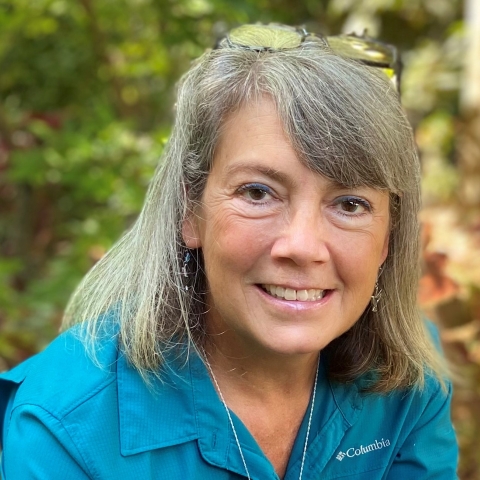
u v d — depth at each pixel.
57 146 2.62
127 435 1.12
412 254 1.27
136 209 2.50
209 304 1.23
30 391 1.17
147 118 3.23
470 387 2.01
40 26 2.97
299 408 1.29
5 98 3.34
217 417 1.18
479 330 1.95
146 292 1.20
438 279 1.89
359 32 3.76
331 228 1.08
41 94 3.32
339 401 1.30
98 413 1.12
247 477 1.18
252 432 1.26
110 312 1.27
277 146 1.03
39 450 1.09
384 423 1.34
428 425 1.40
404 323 1.31
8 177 2.79
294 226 1.04
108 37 3.02
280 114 1.03
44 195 3.24
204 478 1.17
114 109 3.11
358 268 1.10
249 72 1.07
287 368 1.23
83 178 2.58
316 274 1.07
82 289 1.37
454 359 1.97
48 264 2.83
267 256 1.07
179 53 3.00
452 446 1.46
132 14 2.90
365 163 1.05
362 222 1.09
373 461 1.33
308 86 1.04
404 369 1.32
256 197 1.07
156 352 1.18
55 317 2.28
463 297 1.96
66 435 1.09
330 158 1.03
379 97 1.09
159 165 1.25
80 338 1.24
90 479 1.10
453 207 2.88
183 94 1.17
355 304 1.13
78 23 2.98
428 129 3.96
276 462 1.29
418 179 1.21
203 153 1.11
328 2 4.02
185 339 1.22
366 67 1.13
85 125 2.72
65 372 1.18
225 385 1.26
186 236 1.19
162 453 1.16
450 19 4.46
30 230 3.26
